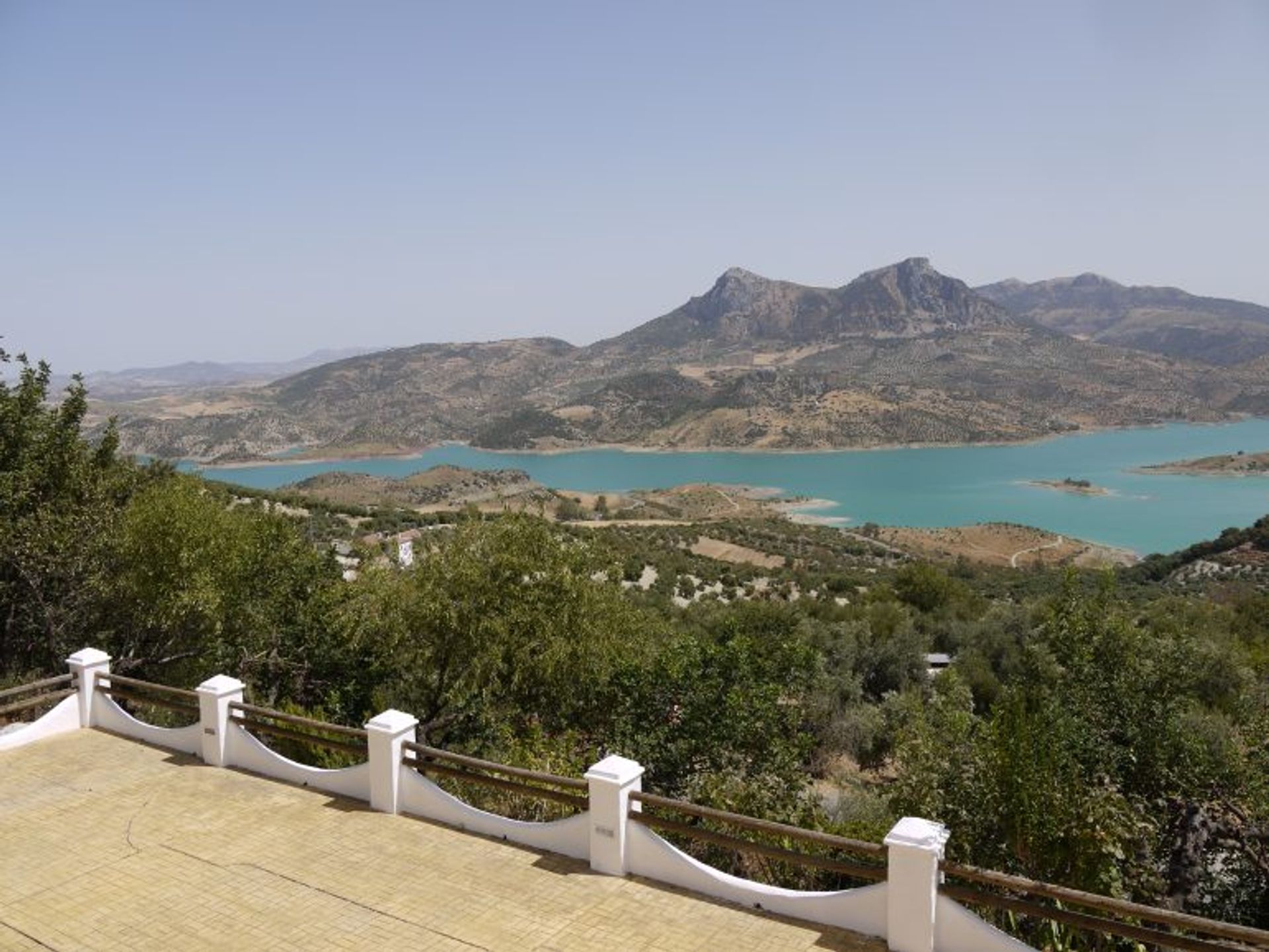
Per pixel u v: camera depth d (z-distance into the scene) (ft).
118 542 61.93
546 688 56.18
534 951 19.79
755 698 52.24
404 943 20.27
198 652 65.62
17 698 46.65
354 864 24.12
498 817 25.67
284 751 40.22
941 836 19.33
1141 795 38.83
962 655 135.44
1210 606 159.02
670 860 22.65
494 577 55.98
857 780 57.41
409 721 27.94
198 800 28.73
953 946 18.93
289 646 66.80
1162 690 41.39
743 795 37.55
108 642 67.31
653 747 51.93
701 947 19.76
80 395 67.87
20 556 59.36
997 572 398.83
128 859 24.80
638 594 203.21
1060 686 42.55
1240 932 15.88
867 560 408.67
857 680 115.96
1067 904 28.45
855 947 19.56
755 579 304.91
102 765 31.96
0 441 61.98
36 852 25.32
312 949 20.16
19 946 20.56
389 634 56.34
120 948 20.38
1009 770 31.24
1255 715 42.24
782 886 31.09
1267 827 35.29
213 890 22.95
